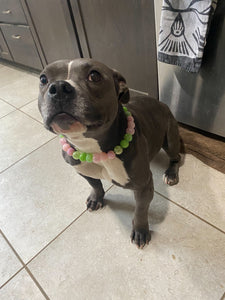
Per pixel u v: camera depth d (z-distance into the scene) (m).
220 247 0.95
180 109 1.45
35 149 1.59
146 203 0.91
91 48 1.73
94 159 0.78
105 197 1.21
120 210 1.14
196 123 1.43
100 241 1.04
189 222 1.04
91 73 0.63
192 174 1.24
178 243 0.98
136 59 1.48
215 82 1.20
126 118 0.80
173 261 0.93
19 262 1.02
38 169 1.44
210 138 1.42
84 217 1.14
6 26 2.42
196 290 0.85
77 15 1.61
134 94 1.68
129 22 1.36
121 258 0.97
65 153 0.88
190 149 1.37
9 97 2.24
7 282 0.97
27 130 1.78
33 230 1.13
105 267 0.96
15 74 2.71
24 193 1.31
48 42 2.06
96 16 1.51
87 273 0.95
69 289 0.92
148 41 1.33
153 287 0.88
